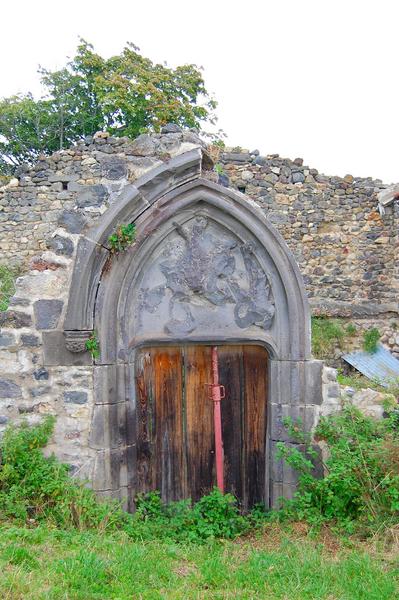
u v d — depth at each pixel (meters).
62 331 4.78
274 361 5.23
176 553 4.07
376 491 4.70
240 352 5.42
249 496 5.38
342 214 11.99
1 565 3.27
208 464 5.32
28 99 20.52
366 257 11.98
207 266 5.20
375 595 3.41
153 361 5.21
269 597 3.39
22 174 11.88
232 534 4.85
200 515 4.93
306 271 11.91
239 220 5.11
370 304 11.86
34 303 4.78
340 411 5.22
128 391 4.95
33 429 4.71
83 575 3.33
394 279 11.86
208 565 3.84
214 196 5.05
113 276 4.80
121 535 4.27
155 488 5.18
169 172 4.88
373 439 5.08
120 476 4.87
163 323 5.13
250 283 5.23
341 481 4.81
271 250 5.11
